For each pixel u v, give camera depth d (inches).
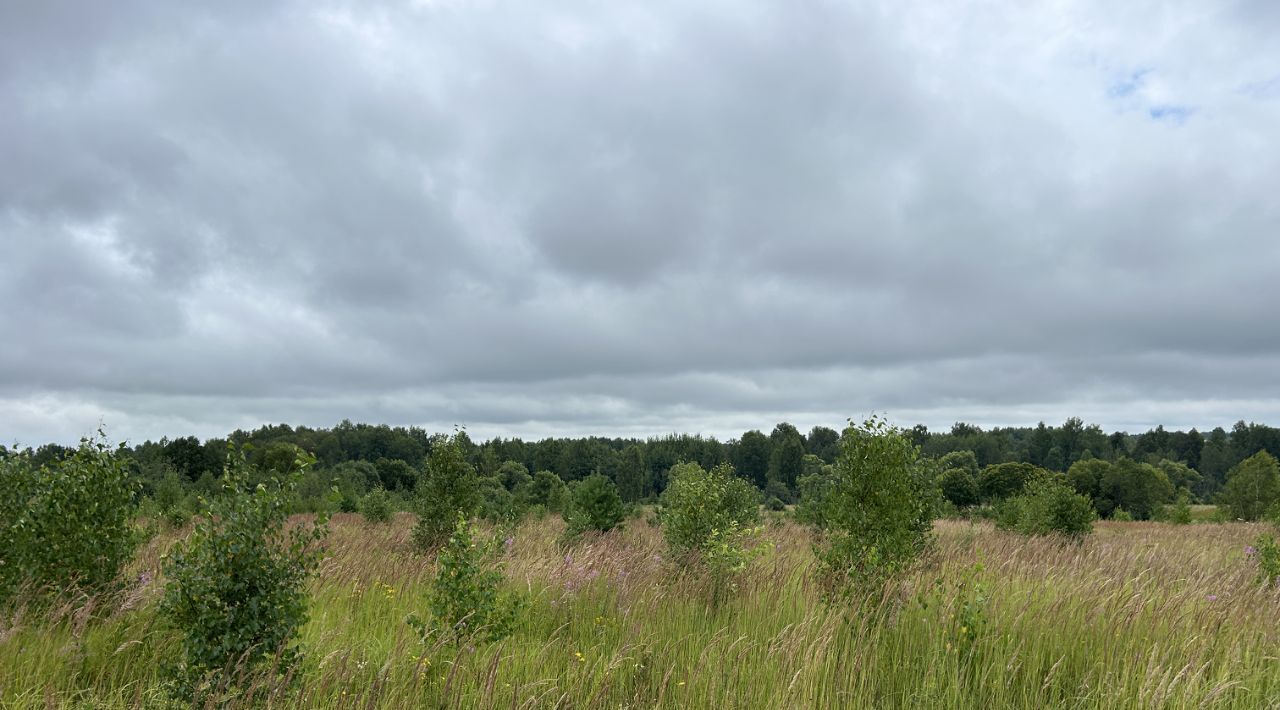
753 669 266.1
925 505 427.5
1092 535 737.6
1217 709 240.5
